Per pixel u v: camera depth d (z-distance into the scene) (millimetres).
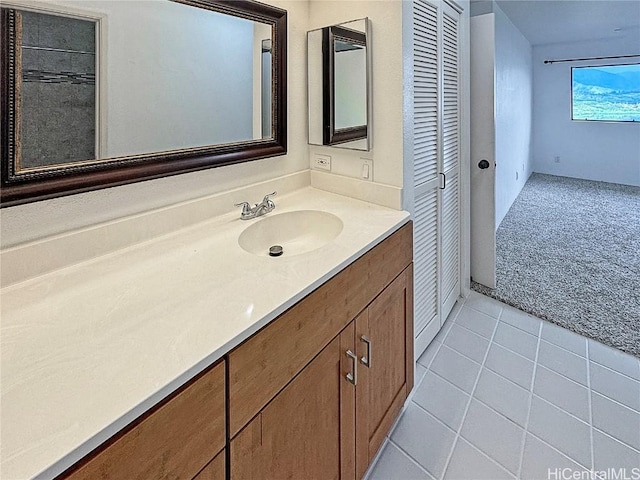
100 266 1069
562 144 6992
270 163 1703
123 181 1141
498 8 3748
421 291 2066
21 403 595
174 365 684
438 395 1842
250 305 878
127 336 765
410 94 1629
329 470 1150
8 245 935
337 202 1707
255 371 835
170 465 666
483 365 2051
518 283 2965
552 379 1933
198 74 1344
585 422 1664
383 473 1456
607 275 3045
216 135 1434
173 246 1215
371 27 1612
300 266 1083
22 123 922
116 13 1100
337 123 1766
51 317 827
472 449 1549
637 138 6164
